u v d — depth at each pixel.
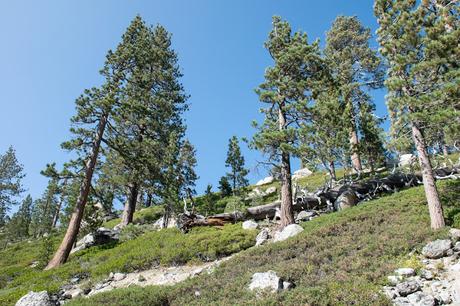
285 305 11.21
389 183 26.45
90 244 29.59
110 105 29.25
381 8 20.34
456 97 16.31
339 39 39.03
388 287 11.76
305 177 43.19
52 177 27.38
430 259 13.37
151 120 37.66
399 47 18.64
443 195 20.05
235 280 14.53
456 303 10.58
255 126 23.67
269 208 26.47
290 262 15.30
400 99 17.14
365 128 29.36
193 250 21.12
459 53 17.23
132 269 20.62
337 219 20.11
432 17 18.91
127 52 33.03
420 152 17.55
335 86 27.39
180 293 14.65
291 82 24.73
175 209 30.67
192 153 34.59
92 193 31.72
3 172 56.06
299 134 21.67
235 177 38.56
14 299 17.52
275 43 27.27
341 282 12.54
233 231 23.27
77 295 17.98
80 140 28.20
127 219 35.84
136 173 33.25
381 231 16.73
